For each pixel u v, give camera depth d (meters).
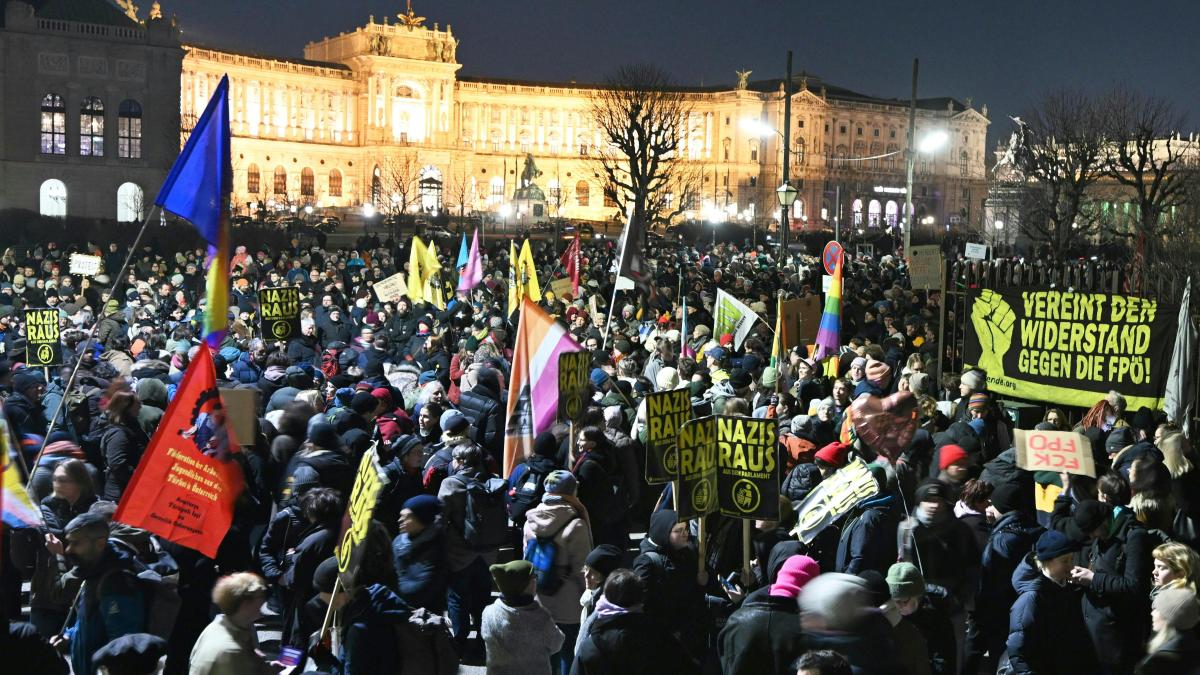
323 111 155.25
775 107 165.50
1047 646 8.32
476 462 11.62
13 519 8.49
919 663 7.62
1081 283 18.59
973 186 177.25
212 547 8.73
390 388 15.45
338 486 11.08
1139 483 9.78
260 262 46.69
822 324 18.58
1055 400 17.14
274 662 9.57
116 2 113.56
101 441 12.38
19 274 36.38
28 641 7.29
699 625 9.09
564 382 13.06
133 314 27.53
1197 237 32.50
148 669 6.75
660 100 114.44
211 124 9.05
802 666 6.15
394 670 7.79
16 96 95.56
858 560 9.58
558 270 32.81
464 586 11.32
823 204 169.50
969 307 17.83
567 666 10.15
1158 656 7.25
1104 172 73.25
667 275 39.81
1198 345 16.28
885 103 174.25
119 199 99.81
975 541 9.75
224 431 8.76
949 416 15.02
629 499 13.27
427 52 157.12
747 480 9.54
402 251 51.78
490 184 163.88
